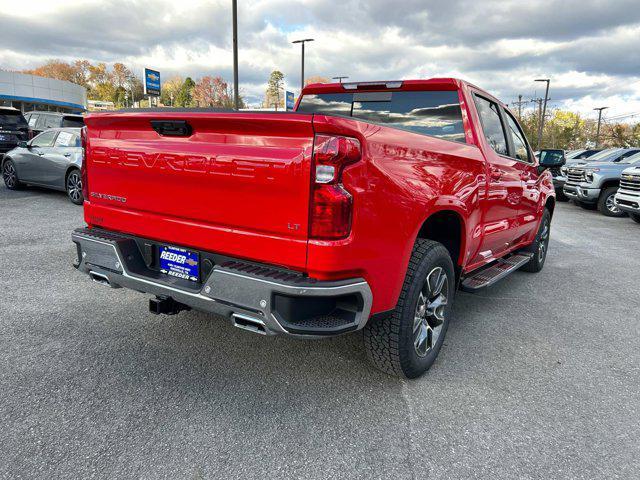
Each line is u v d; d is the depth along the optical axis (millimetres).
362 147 2197
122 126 2844
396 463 2191
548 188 5645
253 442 2291
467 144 3312
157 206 2744
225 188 2408
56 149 9258
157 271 2844
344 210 2150
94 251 2969
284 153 2193
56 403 2531
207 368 3000
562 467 2211
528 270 5961
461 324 4070
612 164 12992
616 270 6316
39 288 4348
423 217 2668
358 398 2738
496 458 2260
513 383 3021
